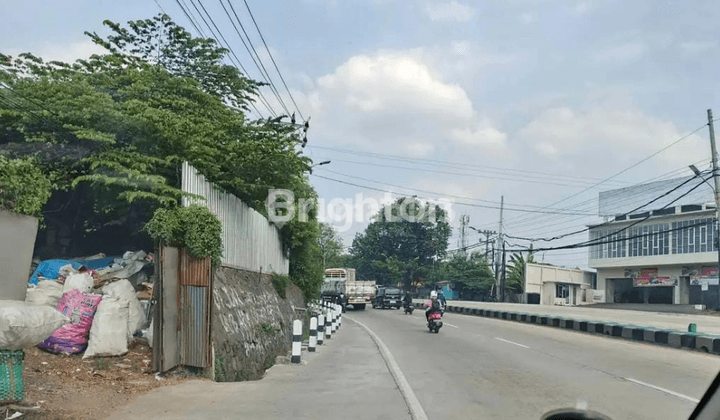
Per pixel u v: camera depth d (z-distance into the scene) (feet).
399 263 256.11
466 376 39.65
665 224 183.62
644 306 173.99
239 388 33.37
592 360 48.62
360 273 272.10
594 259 208.13
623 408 28.84
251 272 62.59
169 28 70.85
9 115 49.19
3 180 30.76
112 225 61.00
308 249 97.35
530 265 227.20
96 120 49.98
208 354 36.78
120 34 69.97
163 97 57.67
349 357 51.83
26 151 49.85
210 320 37.04
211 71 72.08
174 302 37.04
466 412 27.99
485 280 253.85
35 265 54.90
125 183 45.60
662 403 30.09
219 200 50.75
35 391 27.50
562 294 234.58
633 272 195.62
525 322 105.40
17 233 31.48
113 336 35.83
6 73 53.67
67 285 37.09
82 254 60.49
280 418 26.09
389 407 28.96
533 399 31.27
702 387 35.09
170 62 72.18
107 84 57.36
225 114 59.57
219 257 38.22
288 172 60.80
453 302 208.23
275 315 66.03
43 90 50.01
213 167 52.85
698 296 174.91
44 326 23.68
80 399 27.55
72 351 35.19
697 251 173.17
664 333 62.80
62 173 50.34
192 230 36.86
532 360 48.57
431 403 30.14
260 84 74.38
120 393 29.94
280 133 61.36
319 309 103.45
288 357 48.21
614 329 73.92
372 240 266.77
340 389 34.09
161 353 34.99
